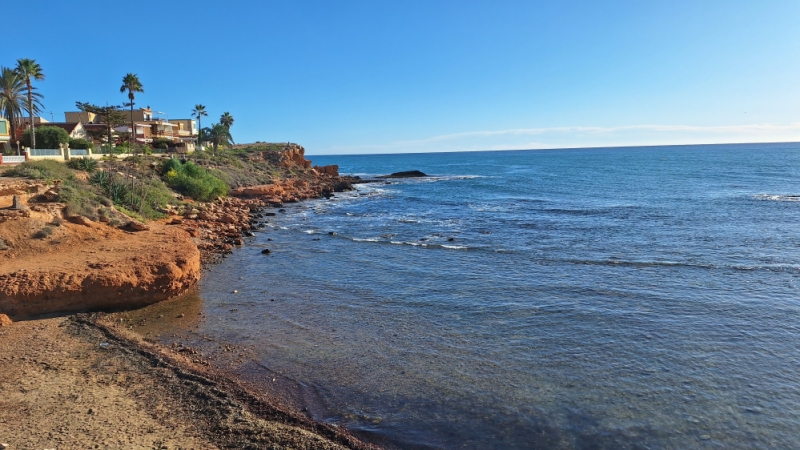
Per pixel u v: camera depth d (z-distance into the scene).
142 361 11.99
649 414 10.18
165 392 10.43
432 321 15.73
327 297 18.41
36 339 13.18
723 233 29.81
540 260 23.91
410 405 10.57
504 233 32.12
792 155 170.25
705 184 66.56
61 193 24.56
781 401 10.59
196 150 74.06
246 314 16.41
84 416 9.23
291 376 11.84
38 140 48.09
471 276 21.22
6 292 14.61
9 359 11.76
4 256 17.72
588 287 19.06
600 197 54.03
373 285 20.05
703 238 28.42
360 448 8.91
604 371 12.09
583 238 29.55
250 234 32.16
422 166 172.50
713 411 10.25
